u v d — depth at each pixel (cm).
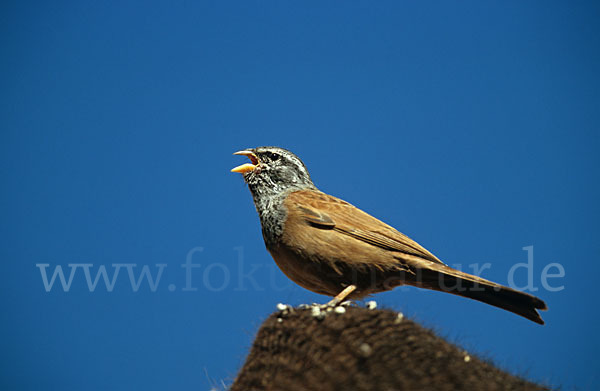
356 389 553
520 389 592
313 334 635
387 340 604
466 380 570
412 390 548
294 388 575
